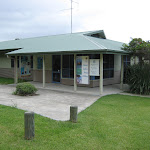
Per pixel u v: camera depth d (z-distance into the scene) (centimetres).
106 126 525
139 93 1053
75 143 420
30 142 417
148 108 733
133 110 700
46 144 411
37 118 569
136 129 511
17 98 891
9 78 1781
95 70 1010
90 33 1459
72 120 546
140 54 1123
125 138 454
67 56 1368
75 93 1052
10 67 1820
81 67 1052
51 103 794
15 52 1314
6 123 524
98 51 906
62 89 1175
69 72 1367
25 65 1689
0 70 1927
